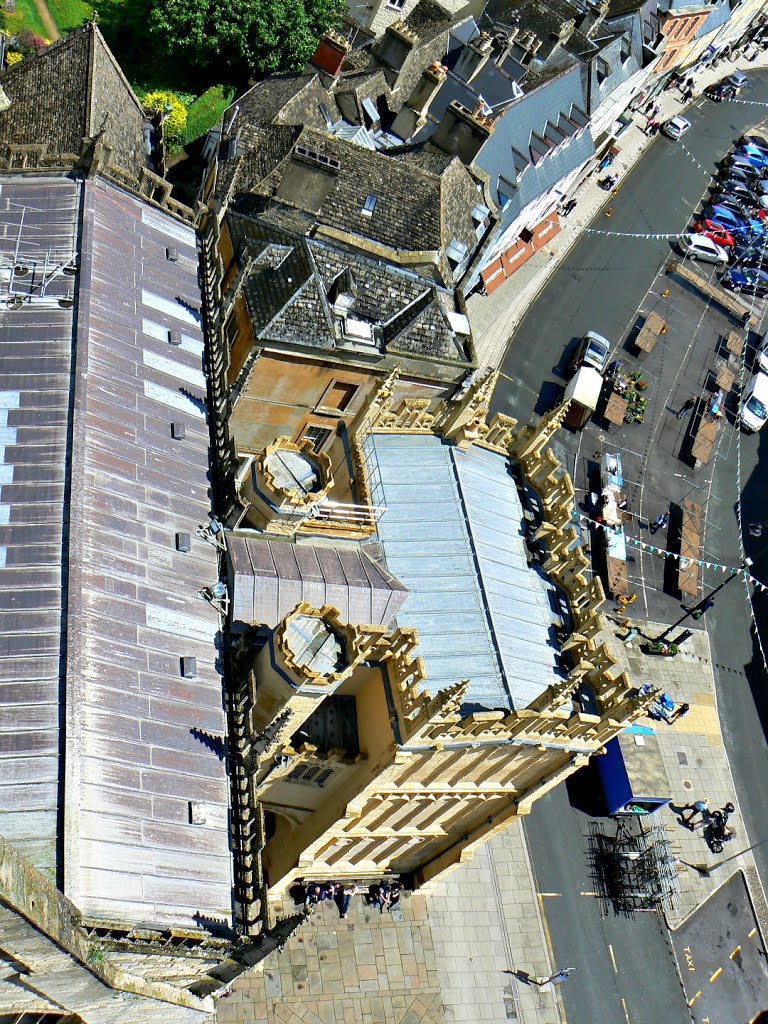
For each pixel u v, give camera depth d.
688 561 95.94
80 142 63.59
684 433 109.12
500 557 55.19
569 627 55.53
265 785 48.12
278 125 71.62
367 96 86.44
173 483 45.97
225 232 64.94
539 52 106.88
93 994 33.91
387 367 65.81
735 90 166.62
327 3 96.00
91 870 32.50
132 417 46.62
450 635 50.41
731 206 141.00
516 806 54.25
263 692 40.72
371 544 51.38
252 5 87.31
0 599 37.56
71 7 90.38
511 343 105.31
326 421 68.81
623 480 100.69
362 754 48.94
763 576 101.38
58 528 40.34
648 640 89.69
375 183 73.69
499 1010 62.34
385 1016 58.38
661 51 135.88
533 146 98.06
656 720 85.12
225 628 43.25
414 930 62.31
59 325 47.78
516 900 67.69
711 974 73.19
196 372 52.25
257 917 35.69
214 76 94.50
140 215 57.19
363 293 66.12
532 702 47.31
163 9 87.25
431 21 97.81
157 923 33.31
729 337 122.44
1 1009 32.25
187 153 86.50
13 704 35.03
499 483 59.31
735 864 80.25
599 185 133.25
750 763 87.50
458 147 84.62
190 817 36.66
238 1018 54.81
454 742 46.62
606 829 74.94
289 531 47.56
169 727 38.12
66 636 37.19
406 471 56.31
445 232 75.62
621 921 71.56
